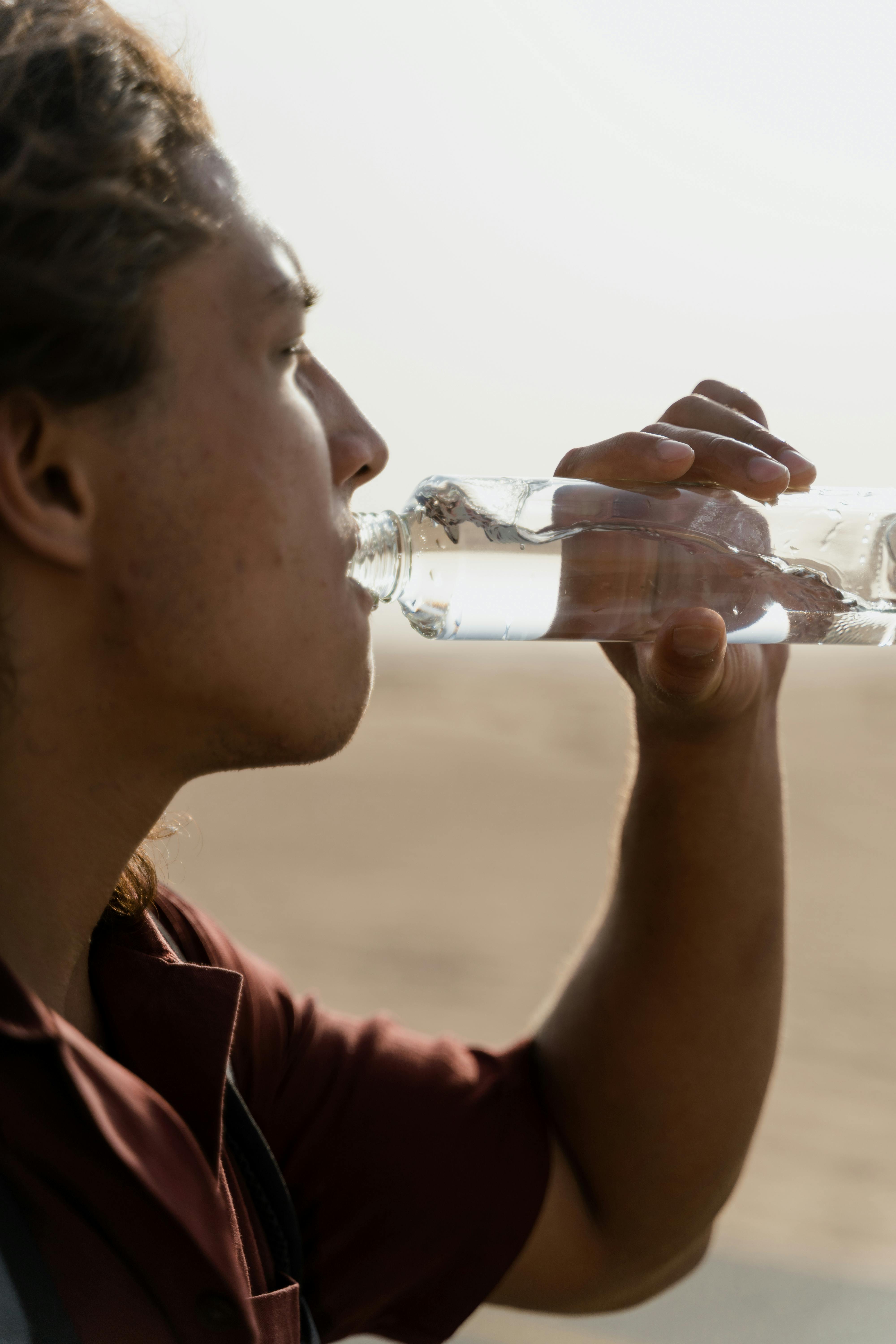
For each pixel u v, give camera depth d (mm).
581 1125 1312
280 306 917
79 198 825
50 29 868
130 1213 807
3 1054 783
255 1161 1036
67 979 961
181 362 869
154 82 901
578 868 10289
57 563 855
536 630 1481
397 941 8320
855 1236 4254
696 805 1299
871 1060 6309
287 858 10508
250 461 892
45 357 822
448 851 10812
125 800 937
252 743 934
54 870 922
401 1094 1242
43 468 849
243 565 888
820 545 1556
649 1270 1343
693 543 1459
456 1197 1218
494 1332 2967
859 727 17984
